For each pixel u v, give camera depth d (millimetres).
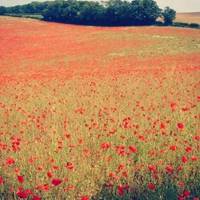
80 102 16281
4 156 8875
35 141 9578
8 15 89688
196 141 9125
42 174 7516
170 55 40031
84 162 7863
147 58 38250
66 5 83500
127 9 78625
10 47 50125
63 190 6750
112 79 23375
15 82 24219
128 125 10570
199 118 11797
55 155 8531
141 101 15773
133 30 62625
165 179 7082
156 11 78312
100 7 80250
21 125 11930
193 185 6832
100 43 50844
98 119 12250
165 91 18344
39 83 23406
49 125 11781
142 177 7285
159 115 12438
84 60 38812
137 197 6672
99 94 18156
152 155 8047
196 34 57031
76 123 11703
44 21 81188
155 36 55125
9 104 16938
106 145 8438
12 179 7473
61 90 20297
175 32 59125
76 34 60062
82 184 7066
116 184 6910
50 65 36375
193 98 15961
